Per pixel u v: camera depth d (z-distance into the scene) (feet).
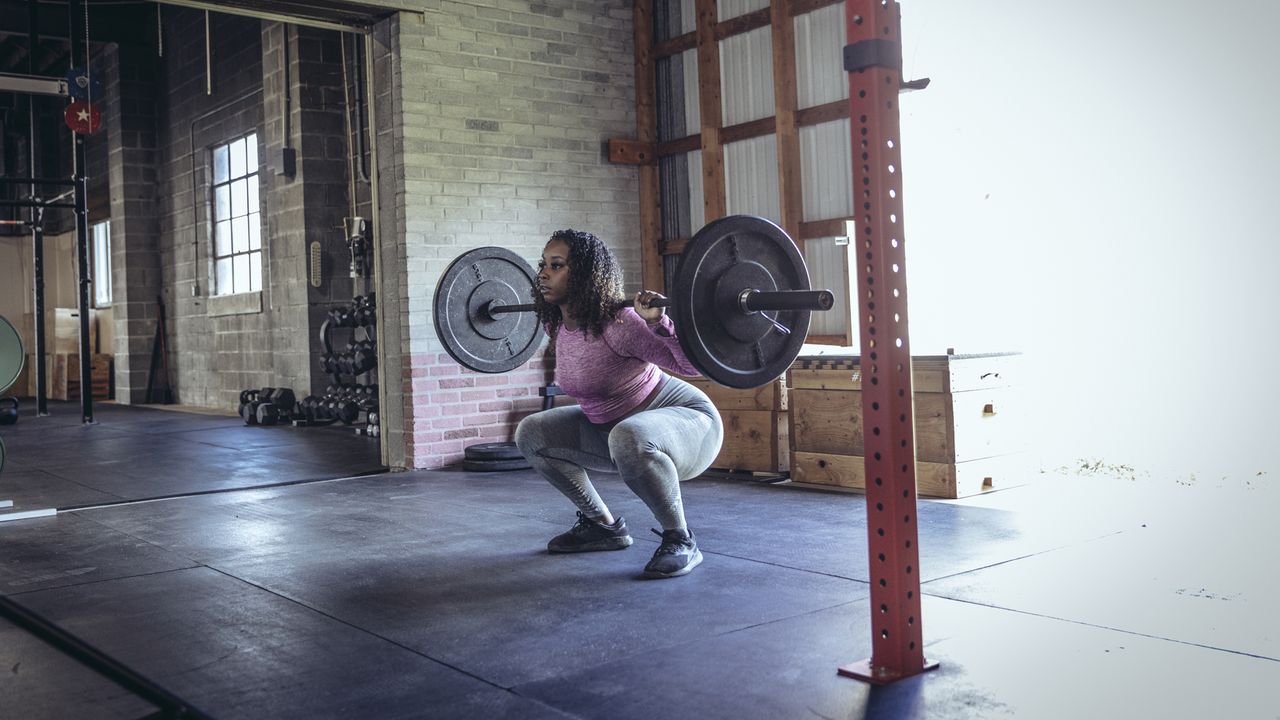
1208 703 7.61
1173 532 13.37
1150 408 17.42
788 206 22.21
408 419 22.24
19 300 56.18
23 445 28.53
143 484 20.70
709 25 23.76
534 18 23.68
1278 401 15.76
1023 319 19.13
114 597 11.65
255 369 38.96
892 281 8.41
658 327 11.37
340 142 35.29
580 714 7.75
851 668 8.48
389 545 14.17
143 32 44.78
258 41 37.32
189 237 43.75
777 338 10.94
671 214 25.31
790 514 15.69
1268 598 10.28
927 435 16.62
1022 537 13.41
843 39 21.31
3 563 13.53
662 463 11.82
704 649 9.21
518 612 10.60
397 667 8.96
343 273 35.55
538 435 12.82
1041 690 7.97
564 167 24.20
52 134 54.80
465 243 22.72
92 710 8.13
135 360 45.98
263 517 16.70
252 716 7.88
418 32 22.04
